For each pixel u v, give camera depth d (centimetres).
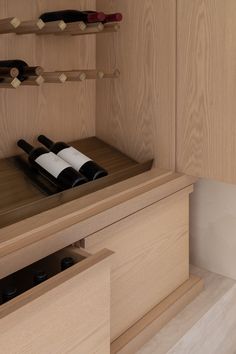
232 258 158
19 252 88
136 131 150
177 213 139
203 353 142
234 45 123
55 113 148
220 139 132
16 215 100
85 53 153
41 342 79
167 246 136
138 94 147
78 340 88
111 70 152
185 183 140
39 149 130
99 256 91
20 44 133
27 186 118
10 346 74
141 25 140
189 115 137
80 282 85
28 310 75
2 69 110
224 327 153
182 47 133
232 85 126
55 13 134
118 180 131
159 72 140
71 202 114
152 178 134
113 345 118
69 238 100
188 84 134
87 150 150
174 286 144
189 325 135
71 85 151
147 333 127
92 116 161
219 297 148
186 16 130
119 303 120
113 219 112
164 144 144
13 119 136
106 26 133
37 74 113
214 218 159
